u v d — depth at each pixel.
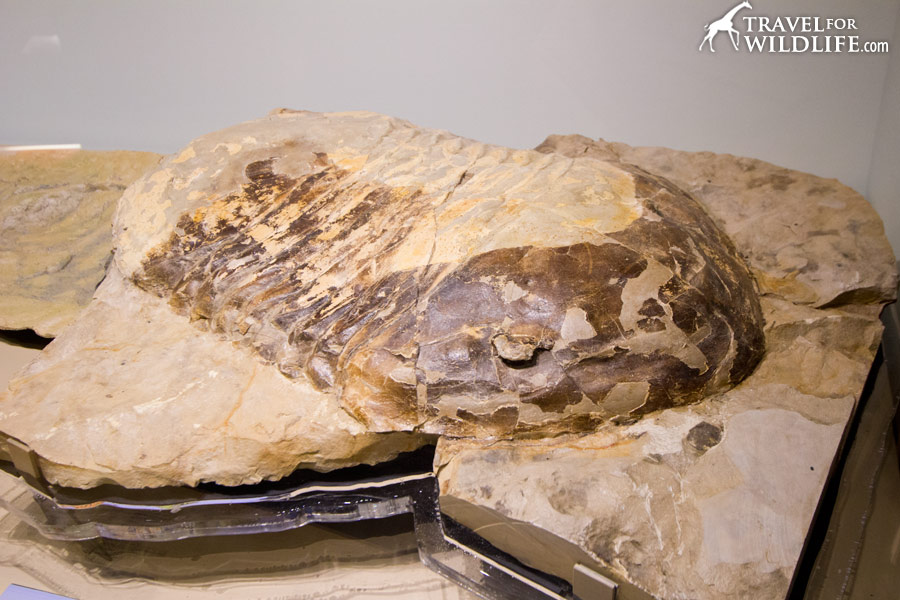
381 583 0.92
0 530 0.98
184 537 0.93
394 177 0.97
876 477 0.95
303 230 0.95
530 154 1.00
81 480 0.88
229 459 0.87
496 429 0.83
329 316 0.89
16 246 1.25
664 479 0.79
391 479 0.93
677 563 0.75
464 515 0.82
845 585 0.86
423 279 0.87
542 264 0.84
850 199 1.06
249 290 0.93
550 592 0.84
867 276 0.97
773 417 0.83
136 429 0.88
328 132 1.05
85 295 1.17
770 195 1.08
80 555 0.96
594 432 0.83
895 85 1.11
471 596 0.90
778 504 0.77
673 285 0.84
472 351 0.83
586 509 0.77
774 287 0.98
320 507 0.92
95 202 1.30
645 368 0.82
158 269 0.98
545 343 0.82
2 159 1.36
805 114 1.23
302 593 0.92
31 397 0.91
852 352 0.93
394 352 0.84
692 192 1.10
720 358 0.84
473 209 0.90
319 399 0.88
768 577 0.74
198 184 1.01
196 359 0.93
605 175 0.95
